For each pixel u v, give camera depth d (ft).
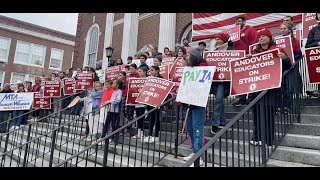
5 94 28.71
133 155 15.53
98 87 21.63
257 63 12.12
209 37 29.37
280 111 12.92
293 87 14.01
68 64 88.94
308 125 12.96
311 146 11.76
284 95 13.44
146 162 14.35
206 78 12.38
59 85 29.84
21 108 28.91
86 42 53.83
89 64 52.19
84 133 22.97
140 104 17.39
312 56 13.82
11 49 77.71
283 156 11.50
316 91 15.85
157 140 16.22
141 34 41.75
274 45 13.02
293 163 10.94
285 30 15.89
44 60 83.76
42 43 83.87
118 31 46.16
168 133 17.10
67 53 88.94
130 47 41.91
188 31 35.29
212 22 29.45
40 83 34.09
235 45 17.99
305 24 18.34
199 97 12.25
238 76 12.60
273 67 11.66
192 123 12.76
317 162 10.46
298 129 13.26
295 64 14.25
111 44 46.80
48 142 21.63
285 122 13.33
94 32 53.01
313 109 14.87
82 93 28.22
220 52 14.83
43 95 29.43
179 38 35.73
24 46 80.64
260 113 11.28
